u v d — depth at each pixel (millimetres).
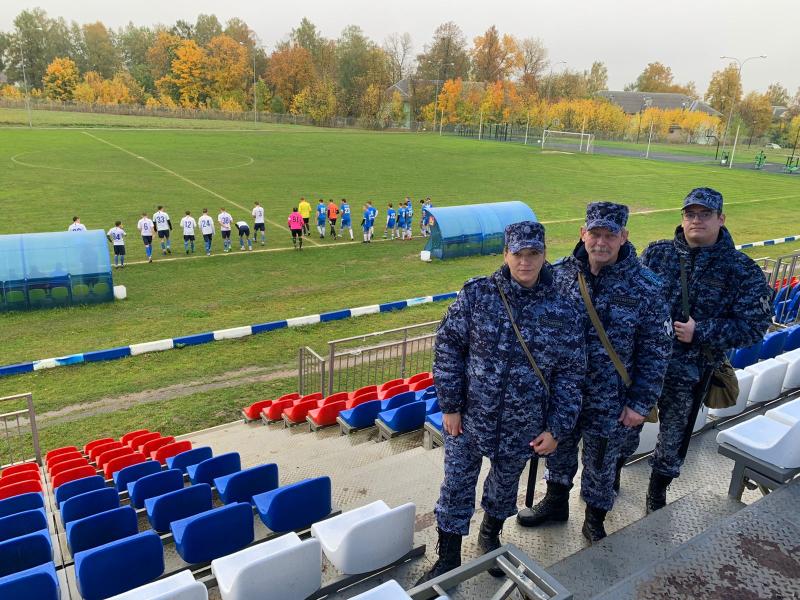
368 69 106000
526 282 2814
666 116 95312
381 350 13773
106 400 11133
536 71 113562
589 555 2939
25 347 13469
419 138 77688
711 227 3406
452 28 116188
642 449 4656
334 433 8203
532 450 3031
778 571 2133
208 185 35625
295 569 3242
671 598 2021
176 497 5004
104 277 16281
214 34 120875
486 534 3387
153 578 4098
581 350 2895
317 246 24062
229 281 18859
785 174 55188
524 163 53500
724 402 3631
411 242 25469
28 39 114750
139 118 84312
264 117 94562
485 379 2900
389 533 3498
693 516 3279
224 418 10484
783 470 3139
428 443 6688
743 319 3371
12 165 39406
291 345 13922
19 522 4961
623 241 3047
